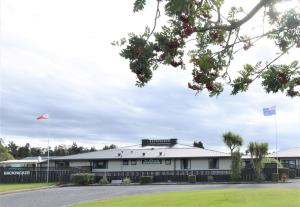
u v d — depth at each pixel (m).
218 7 7.54
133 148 62.44
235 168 49.75
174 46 7.05
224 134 50.19
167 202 23.58
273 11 7.34
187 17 6.95
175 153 59.06
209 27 7.47
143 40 6.96
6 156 79.19
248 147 49.31
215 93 8.09
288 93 8.00
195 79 7.96
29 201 27.58
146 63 6.99
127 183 49.22
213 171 54.88
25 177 49.28
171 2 6.48
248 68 8.07
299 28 7.55
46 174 49.94
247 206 20.11
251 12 7.30
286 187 33.25
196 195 26.55
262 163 48.97
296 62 7.80
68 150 104.19
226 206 20.47
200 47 7.96
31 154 107.19
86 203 25.19
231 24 7.45
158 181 52.00
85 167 57.59
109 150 62.81
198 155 57.62
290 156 60.28
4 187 40.75
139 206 22.31
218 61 7.95
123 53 7.01
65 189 38.69
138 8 6.57
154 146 63.97
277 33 7.71
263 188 31.34
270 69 7.86
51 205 25.14
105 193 33.12
